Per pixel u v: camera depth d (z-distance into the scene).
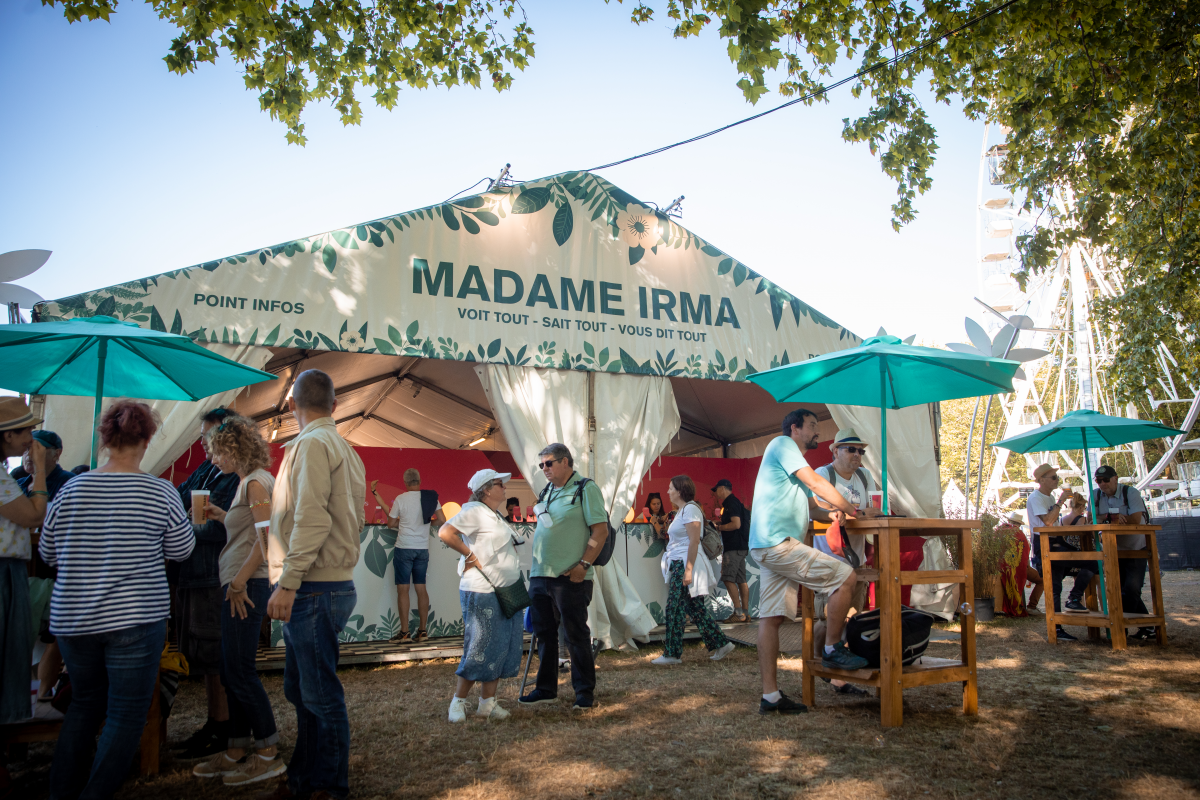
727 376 8.77
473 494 5.03
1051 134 8.71
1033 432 8.93
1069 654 6.86
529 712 5.00
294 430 13.90
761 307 9.15
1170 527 22.72
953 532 4.89
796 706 4.80
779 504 4.85
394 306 7.48
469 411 12.74
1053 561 8.57
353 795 3.44
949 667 4.69
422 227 7.77
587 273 8.38
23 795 3.52
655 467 12.81
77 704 3.11
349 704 5.39
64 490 3.13
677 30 8.05
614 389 8.29
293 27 8.03
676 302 8.73
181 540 3.35
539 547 5.26
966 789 3.35
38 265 5.90
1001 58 8.55
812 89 8.78
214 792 3.52
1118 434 8.84
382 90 8.51
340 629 3.34
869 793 3.34
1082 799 3.21
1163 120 8.03
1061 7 7.21
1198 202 9.47
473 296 7.83
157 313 6.55
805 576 4.73
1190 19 7.36
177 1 7.39
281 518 3.31
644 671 6.49
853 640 4.88
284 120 8.29
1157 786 3.33
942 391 5.83
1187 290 11.02
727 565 9.20
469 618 4.82
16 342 3.99
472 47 8.61
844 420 9.24
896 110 8.75
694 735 4.34
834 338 9.41
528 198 8.31
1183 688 5.27
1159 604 7.41
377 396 12.46
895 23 8.22
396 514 7.87
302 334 7.07
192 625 4.04
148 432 3.35
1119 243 11.10
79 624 2.99
